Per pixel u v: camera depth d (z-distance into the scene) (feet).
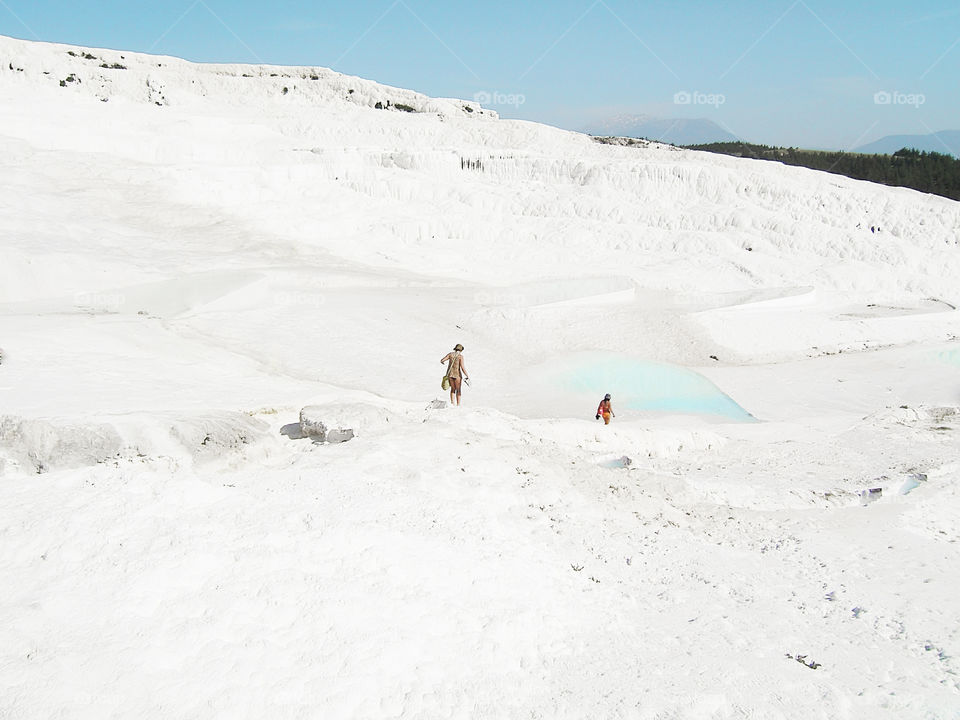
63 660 16.97
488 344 95.25
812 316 125.70
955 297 143.33
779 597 29.73
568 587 26.71
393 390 72.23
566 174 199.00
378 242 147.13
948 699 22.56
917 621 28.55
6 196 114.42
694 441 57.26
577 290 124.67
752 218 170.19
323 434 43.29
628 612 26.14
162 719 16.30
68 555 21.24
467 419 47.62
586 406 72.84
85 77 240.73
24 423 36.88
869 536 38.63
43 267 87.81
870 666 24.43
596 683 20.97
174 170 147.54
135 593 19.90
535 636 22.81
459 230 160.76
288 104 265.54
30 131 155.22
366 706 18.16
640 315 115.55
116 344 65.51
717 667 22.65
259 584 21.35
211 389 55.01
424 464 35.45
